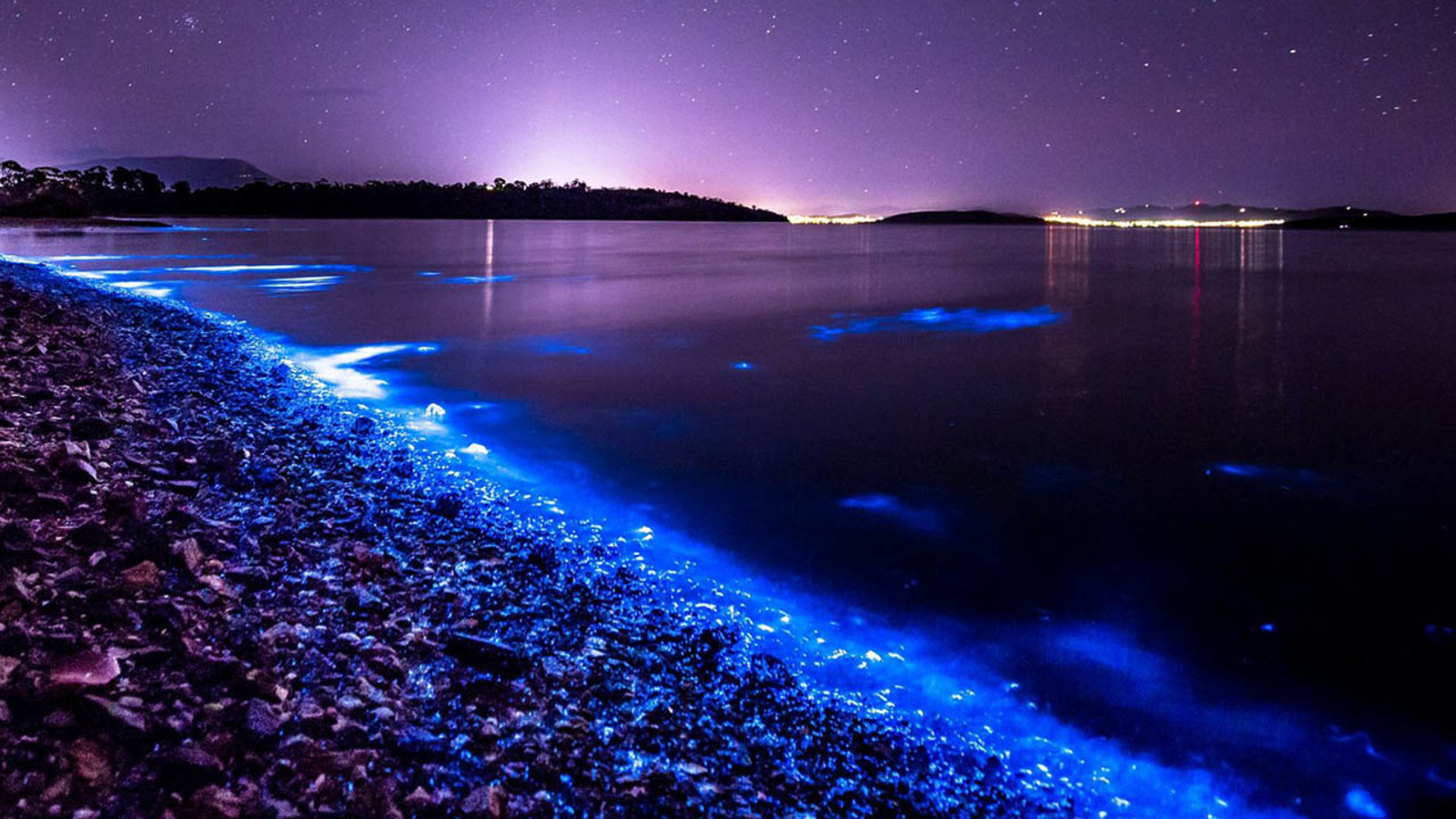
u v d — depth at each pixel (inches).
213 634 123.5
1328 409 376.8
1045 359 507.5
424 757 105.1
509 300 829.2
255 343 470.6
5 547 134.2
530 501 229.3
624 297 895.7
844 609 175.3
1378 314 766.5
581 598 166.6
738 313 746.2
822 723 131.4
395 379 407.5
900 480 267.0
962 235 5049.2
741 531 218.1
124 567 137.9
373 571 161.8
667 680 138.0
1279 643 166.4
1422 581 195.6
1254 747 132.6
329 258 1481.3
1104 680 151.0
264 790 93.6
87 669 105.6
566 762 110.0
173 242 1838.1
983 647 161.6
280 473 214.7
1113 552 210.5
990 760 126.0
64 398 248.5
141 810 87.7
